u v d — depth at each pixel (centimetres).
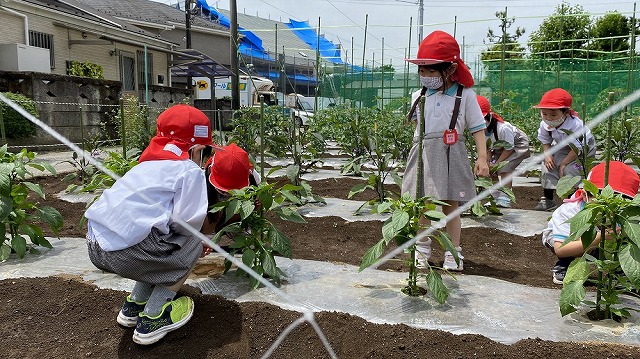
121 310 275
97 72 1672
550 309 294
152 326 254
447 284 332
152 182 254
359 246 434
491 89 1758
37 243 398
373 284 332
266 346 255
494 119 571
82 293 309
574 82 1655
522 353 239
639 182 314
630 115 1003
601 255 277
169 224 260
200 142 287
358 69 2105
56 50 1591
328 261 384
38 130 1162
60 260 382
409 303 299
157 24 2488
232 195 310
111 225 246
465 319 278
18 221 385
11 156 387
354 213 541
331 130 1125
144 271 254
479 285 332
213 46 3159
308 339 259
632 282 246
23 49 1341
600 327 269
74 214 550
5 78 1166
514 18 1176
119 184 257
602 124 828
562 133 541
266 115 915
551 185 561
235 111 906
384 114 1159
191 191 260
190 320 275
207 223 348
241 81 1970
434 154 350
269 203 309
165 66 2192
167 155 268
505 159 582
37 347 257
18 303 299
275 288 308
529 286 334
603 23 2616
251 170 365
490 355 238
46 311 291
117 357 249
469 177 353
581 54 2169
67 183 731
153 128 911
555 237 329
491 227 498
